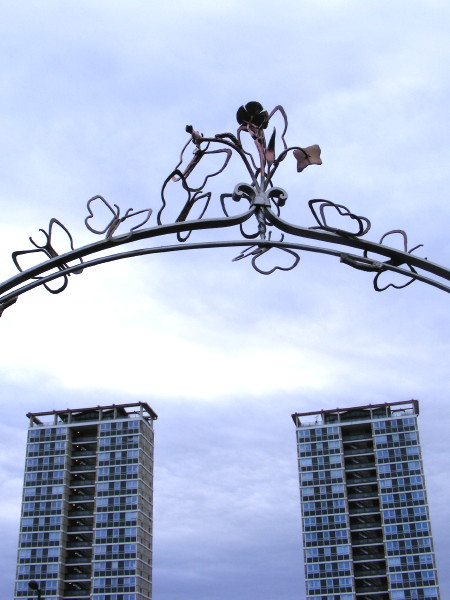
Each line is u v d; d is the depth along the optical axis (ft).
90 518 291.79
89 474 300.40
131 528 283.38
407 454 290.76
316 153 22.74
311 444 301.02
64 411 307.78
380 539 284.61
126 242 21.70
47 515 290.35
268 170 22.25
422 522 280.51
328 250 22.13
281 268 22.03
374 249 22.36
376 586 279.08
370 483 292.40
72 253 21.47
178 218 21.95
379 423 297.94
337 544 283.59
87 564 284.20
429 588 271.08
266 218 22.12
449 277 22.24
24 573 282.56
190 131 21.97
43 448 302.04
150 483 302.66
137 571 277.03
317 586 279.49
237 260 22.07
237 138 22.24
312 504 291.58
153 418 314.14
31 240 21.62
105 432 300.61
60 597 278.05
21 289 21.50
